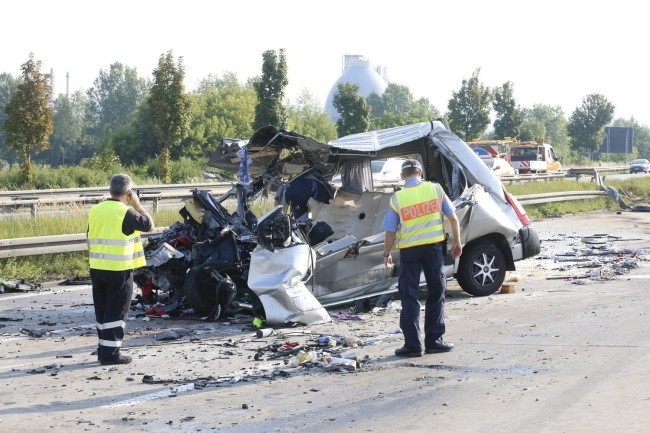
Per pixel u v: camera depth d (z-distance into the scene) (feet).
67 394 22.98
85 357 27.96
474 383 22.91
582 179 158.61
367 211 41.91
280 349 28.27
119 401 22.13
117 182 27.68
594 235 66.28
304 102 336.49
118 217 26.84
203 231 37.35
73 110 480.64
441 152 39.50
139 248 27.50
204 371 25.39
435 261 27.25
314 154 38.22
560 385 22.31
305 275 34.30
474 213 38.50
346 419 19.90
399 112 513.04
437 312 27.25
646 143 503.61
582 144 318.04
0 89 427.74
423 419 19.66
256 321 32.91
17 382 24.47
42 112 131.75
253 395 22.41
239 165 40.47
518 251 40.55
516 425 18.93
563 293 39.09
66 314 36.88
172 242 36.78
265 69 157.48
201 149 235.81
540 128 350.02
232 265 34.83
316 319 33.17
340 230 41.04
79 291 44.06
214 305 34.99
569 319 32.17
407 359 26.35
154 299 38.52
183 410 21.12
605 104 314.76
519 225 40.57
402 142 38.50
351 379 23.90
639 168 228.63
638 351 26.07
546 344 27.66
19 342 30.63
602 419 19.15
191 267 35.73
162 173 148.05
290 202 39.91
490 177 40.32
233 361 26.76
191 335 31.81
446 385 22.80
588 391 21.62
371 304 36.55
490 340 28.76
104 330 26.68
